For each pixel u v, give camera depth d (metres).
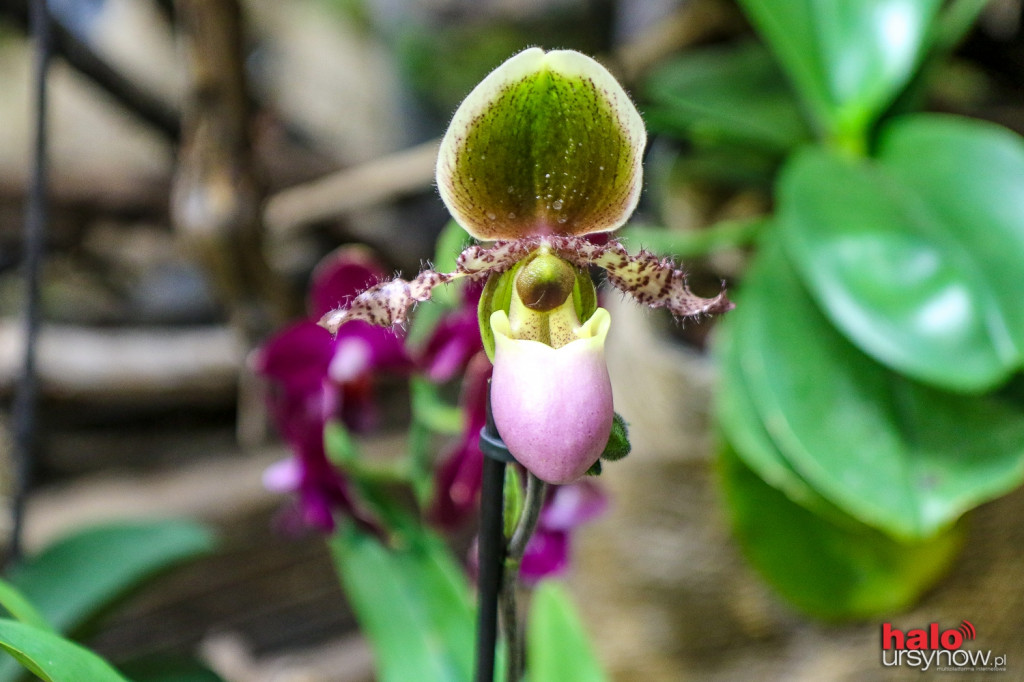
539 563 0.51
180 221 0.61
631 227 0.60
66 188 0.82
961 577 0.57
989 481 0.50
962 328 0.50
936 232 0.52
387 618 0.52
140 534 0.54
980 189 0.53
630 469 0.61
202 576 0.76
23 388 0.53
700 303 0.41
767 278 0.54
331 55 1.47
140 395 0.85
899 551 0.55
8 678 0.48
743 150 0.68
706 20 0.78
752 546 0.57
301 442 0.51
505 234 0.41
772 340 0.53
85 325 0.94
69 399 0.82
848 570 0.56
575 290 0.41
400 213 0.96
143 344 0.87
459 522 0.53
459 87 1.13
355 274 0.50
